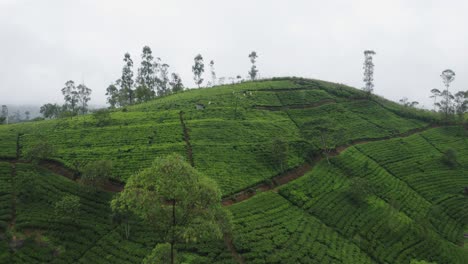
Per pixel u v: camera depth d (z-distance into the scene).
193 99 113.06
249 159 73.94
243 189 63.19
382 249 53.31
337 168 78.19
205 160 70.31
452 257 54.44
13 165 61.09
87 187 55.56
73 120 90.81
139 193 27.17
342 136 88.19
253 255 45.41
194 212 27.50
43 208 50.72
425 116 122.88
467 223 67.62
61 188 55.56
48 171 60.72
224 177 65.38
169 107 104.62
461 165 89.19
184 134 82.00
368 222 59.72
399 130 108.69
